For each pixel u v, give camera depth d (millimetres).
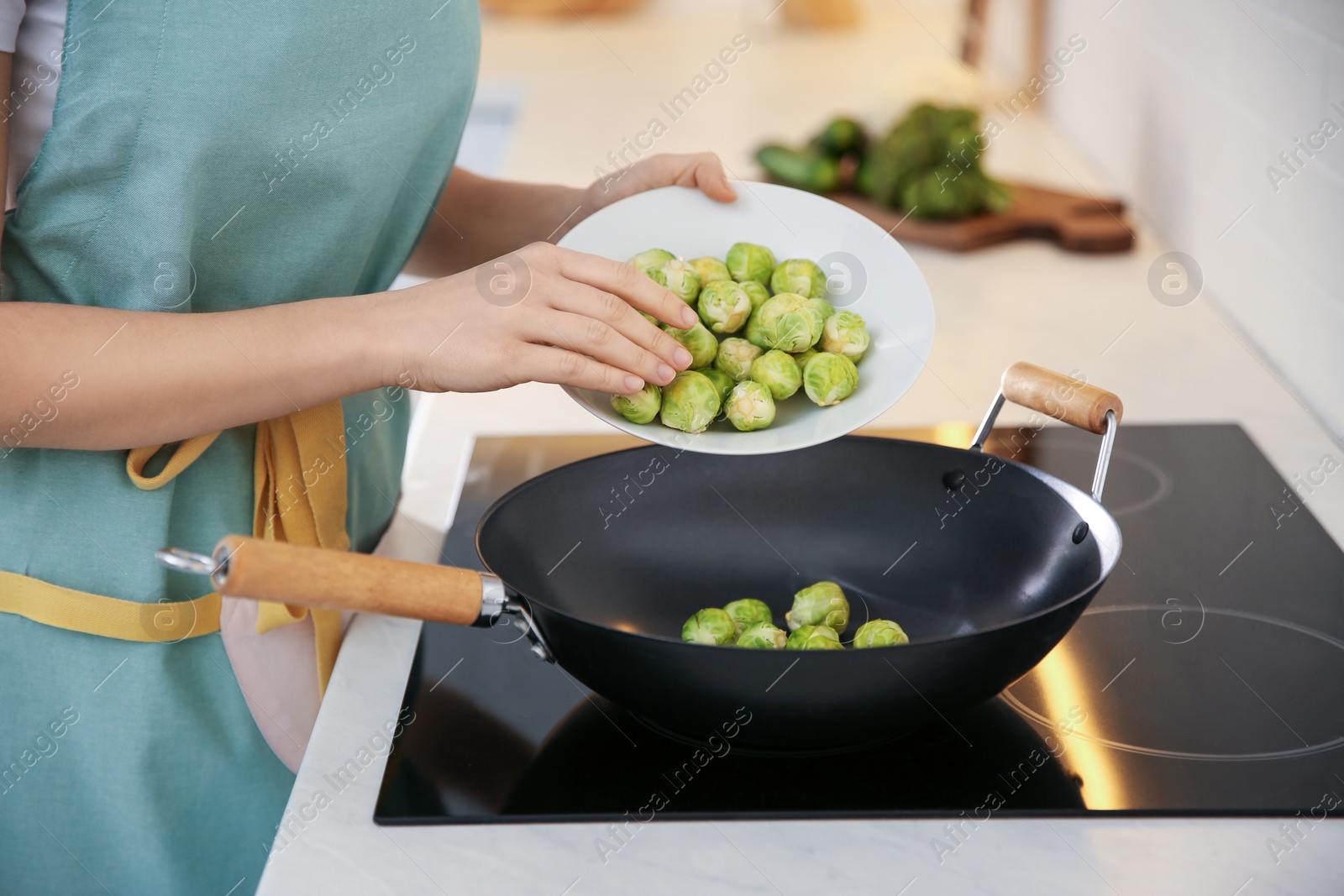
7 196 836
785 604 921
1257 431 1211
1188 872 635
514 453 1205
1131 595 925
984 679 678
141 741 895
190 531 891
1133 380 1328
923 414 1268
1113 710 779
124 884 949
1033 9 2184
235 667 885
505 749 751
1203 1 1465
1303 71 1214
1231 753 729
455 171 1183
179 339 737
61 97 787
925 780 710
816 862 650
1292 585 927
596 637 660
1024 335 1448
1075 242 1703
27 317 724
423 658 861
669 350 785
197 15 781
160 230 815
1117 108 1823
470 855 660
